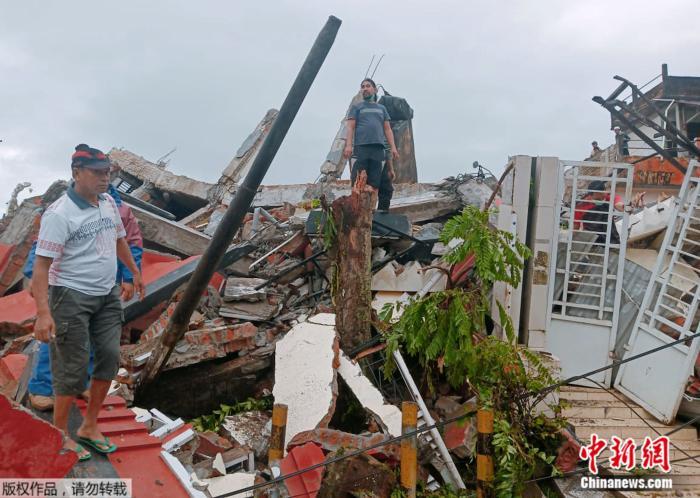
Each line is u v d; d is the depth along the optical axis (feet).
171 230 30.45
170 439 16.57
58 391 12.78
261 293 25.88
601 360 28.68
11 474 10.63
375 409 20.11
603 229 29.81
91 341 13.62
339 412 21.43
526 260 28.58
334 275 23.91
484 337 20.76
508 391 19.16
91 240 13.10
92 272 13.06
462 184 37.14
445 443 19.99
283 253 29.37
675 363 26.27
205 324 24.20
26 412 10.82
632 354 28.19
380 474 16.02
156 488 13.34
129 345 22.57
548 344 28.91
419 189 39.06
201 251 30.63
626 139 57.11
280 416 16.38
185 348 22.18
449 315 19.43
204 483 15.21
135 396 21.06
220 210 42.32
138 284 14.96
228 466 17.92
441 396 22.57
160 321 23.38
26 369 16.70
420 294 26.12
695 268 28.76
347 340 23.11
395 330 20.58
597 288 29.32
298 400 20.15
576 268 29.58
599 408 26.76
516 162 28.37
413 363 24.40
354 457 15.85
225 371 22.80
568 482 20.40
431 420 20.11
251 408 22.38
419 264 28.12
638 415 25.88
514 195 28.25
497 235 20.43
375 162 28.07
